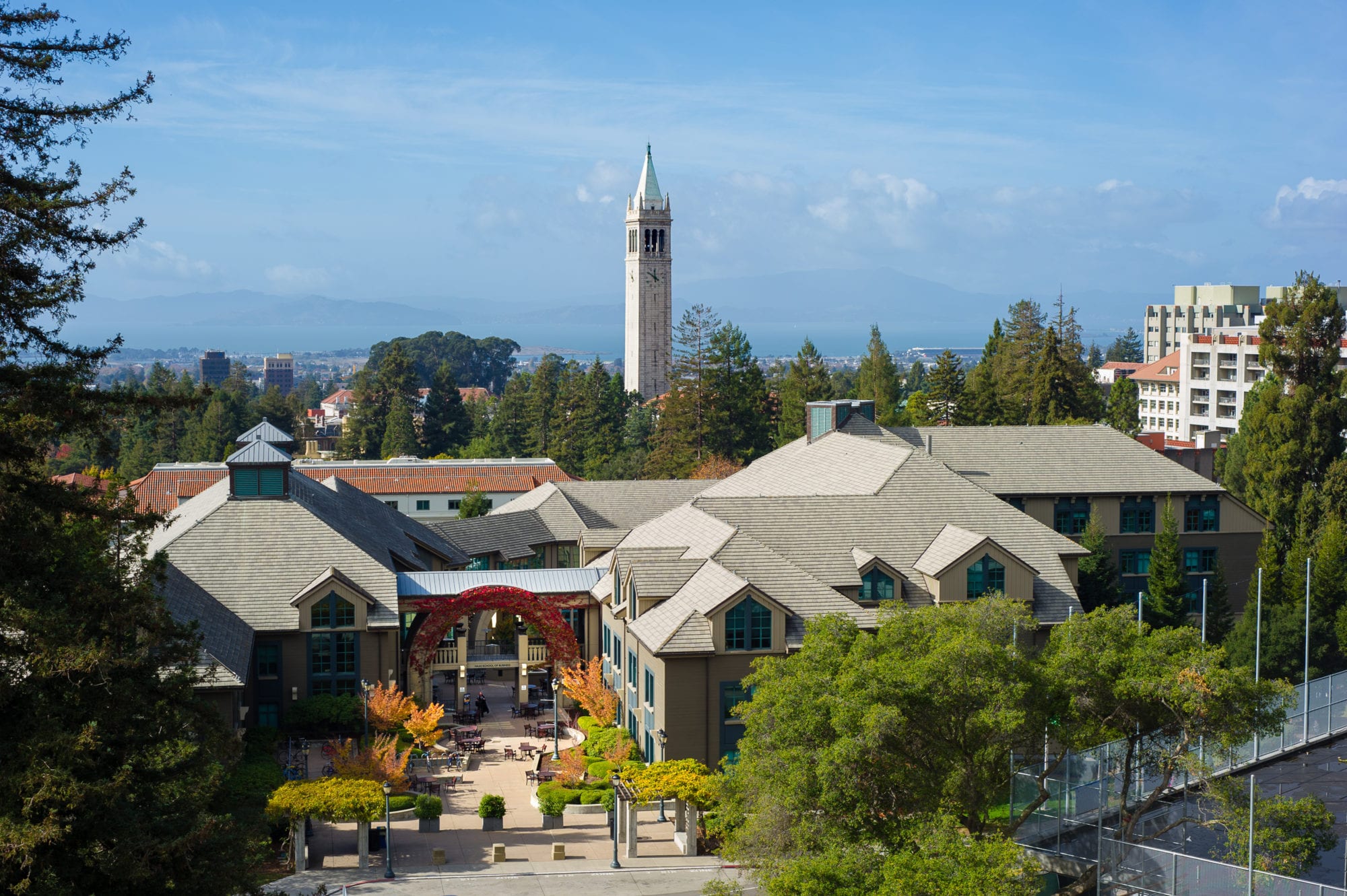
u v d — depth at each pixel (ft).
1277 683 130.62
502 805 175.32
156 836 98.32
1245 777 152.97
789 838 126.41
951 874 108.37
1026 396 515.50
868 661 127.65
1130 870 124.26
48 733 90.22
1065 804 136.05
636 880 151.84
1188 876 120.06
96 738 90.99
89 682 96.12
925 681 122.31
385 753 179.73
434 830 174.09
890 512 225.56
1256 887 115.14
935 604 209.05
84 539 100.68
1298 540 276.00
